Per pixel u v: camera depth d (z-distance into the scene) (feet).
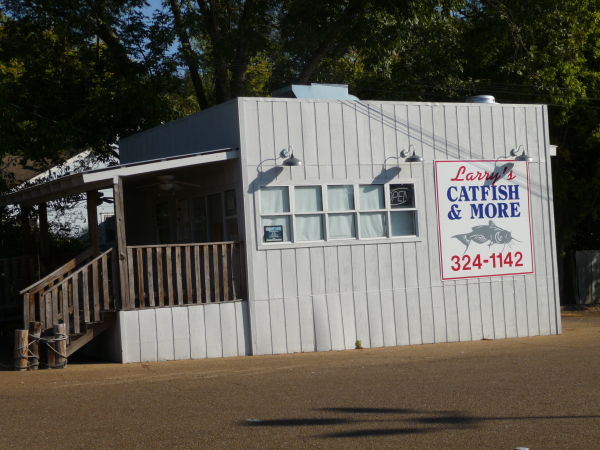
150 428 27.68
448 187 54.54
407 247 53.11
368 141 52.16
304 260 50.03
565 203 90.17
